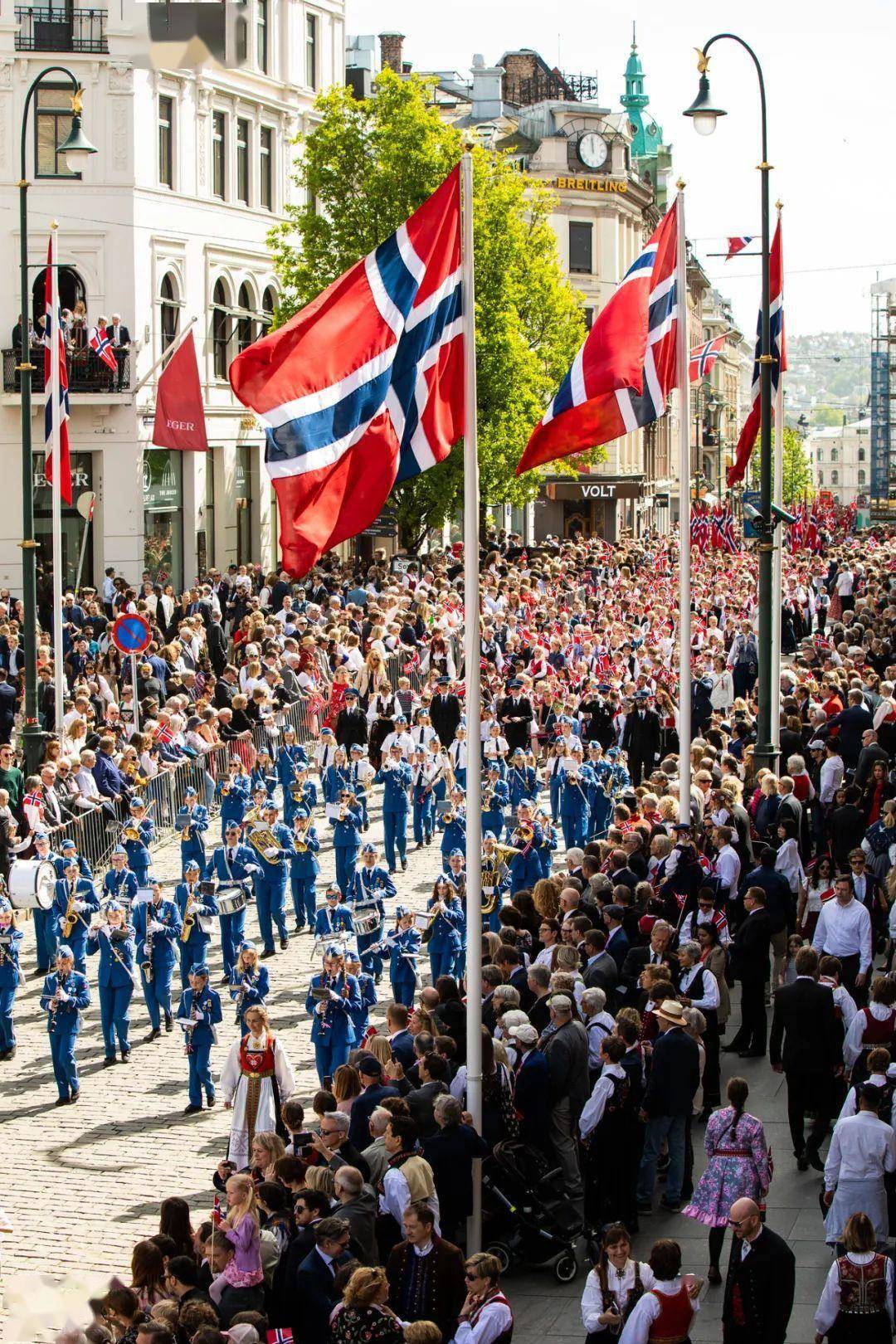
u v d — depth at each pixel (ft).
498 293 181.47
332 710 117.39
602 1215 52.06
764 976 66.44
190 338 149.59
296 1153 49.65
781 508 92.63
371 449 51.34
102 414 167.12
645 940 64.39
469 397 52.34
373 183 172.96
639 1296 40.24
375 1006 78.18
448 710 116.78
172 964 76.54
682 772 78.13
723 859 70.69
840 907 62.80
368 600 141.38
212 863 83.97
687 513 77.77
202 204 181.27
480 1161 49.01
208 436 184.24
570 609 157.79
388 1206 45.80
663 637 144.36
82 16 164.04
